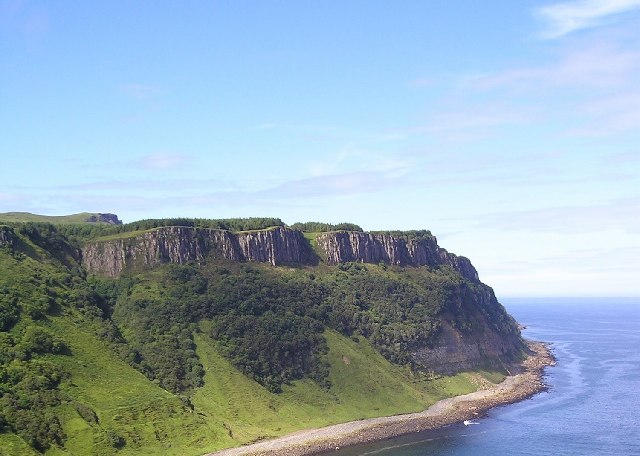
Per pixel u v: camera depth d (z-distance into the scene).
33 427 180.75
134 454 189.38
